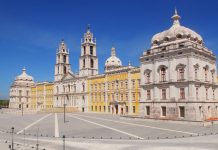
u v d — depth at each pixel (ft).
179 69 229.25
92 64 446.60
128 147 122.83
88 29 450.71
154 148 119.24
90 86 422.00
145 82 258.98
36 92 590.14
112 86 377.09
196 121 194.70
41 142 142.72
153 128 182.50
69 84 476.13
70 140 145.59
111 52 456.86
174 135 151.43
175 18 258.57
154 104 246.47
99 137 152.56
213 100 242.17
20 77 631.97
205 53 236.22
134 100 338.13
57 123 234.17
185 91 222.48
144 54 262.06
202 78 230.48
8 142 145.28
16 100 617.21
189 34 241.76
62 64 515.91
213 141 131.85
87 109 423.64
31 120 271.28
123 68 361.71
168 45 239.71
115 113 367.86
